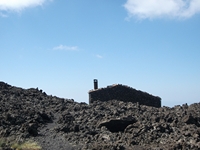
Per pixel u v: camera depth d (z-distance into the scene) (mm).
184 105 41406
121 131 30906
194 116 32688
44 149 25500
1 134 28359
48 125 32750
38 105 40781
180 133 28500
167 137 27688
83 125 31656
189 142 26188
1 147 24375
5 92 44938
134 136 28031
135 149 25438
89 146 26203
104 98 50500
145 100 51406
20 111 34844
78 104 44250
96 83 56281
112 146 25266
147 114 35250
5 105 37281
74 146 26516
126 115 34188
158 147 25422
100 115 35094
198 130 27828
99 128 31344
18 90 48094
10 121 31203
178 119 32281
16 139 27156
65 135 29016
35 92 49062
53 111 38844
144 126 29000
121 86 50938
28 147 25297
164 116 32750
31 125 29500
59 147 26094
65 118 33719
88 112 37156
